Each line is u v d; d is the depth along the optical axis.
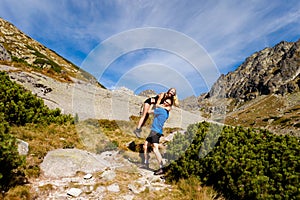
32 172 5.61
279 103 155.25
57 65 68.00
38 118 9.83
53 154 6.48
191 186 5.96
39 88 17.73
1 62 21.16
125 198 5.24
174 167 6.66
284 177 5.23
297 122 90.44
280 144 6.63
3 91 9.88
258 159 5.99
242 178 5.38
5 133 5.54
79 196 5.13
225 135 7.59
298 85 167.75
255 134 7.77
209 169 6.22
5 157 4.90
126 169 6.87
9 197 4.49
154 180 6.43
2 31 96.88
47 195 4.96
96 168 6.53
